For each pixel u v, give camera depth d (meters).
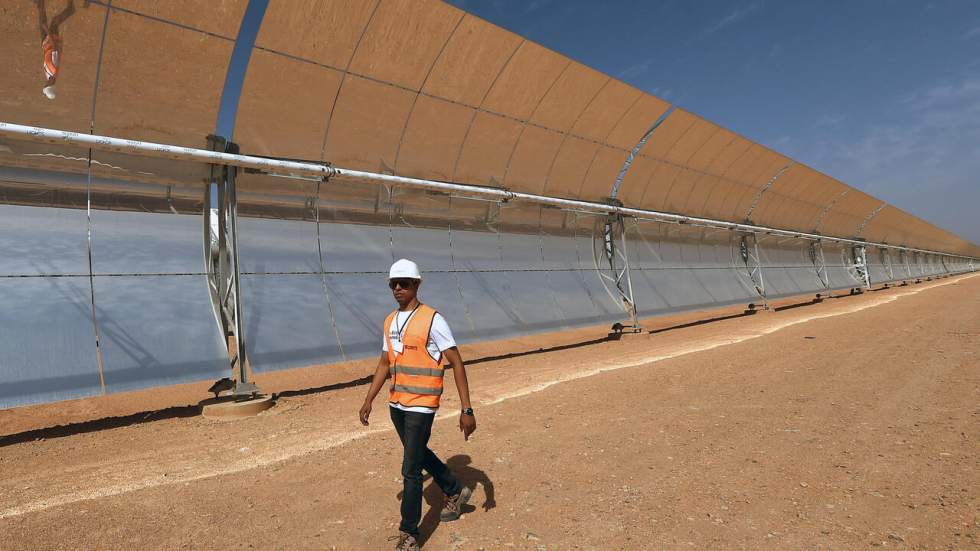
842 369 8.01
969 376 6.95
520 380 8.70
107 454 5.30
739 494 3.61
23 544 3.12
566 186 15.74
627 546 2.94
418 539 2.96
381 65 10.29
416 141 11.73
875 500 3.42
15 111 7.08
